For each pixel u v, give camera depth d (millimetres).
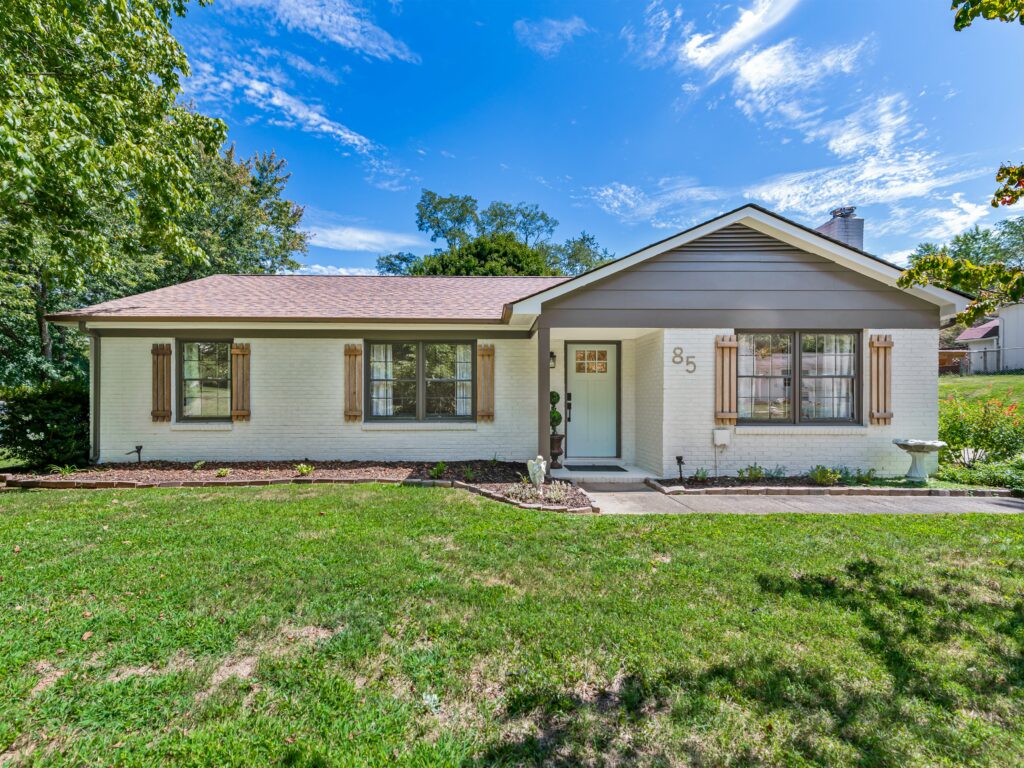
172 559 4090
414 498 6328
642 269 7809
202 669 2600
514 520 5340
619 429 9648
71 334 17500
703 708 2311
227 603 3314
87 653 2727
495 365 9203
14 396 8047
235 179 21406
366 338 9062
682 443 8031
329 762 1987
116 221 12320
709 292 7824
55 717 2238
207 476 7703
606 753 2057
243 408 8898
